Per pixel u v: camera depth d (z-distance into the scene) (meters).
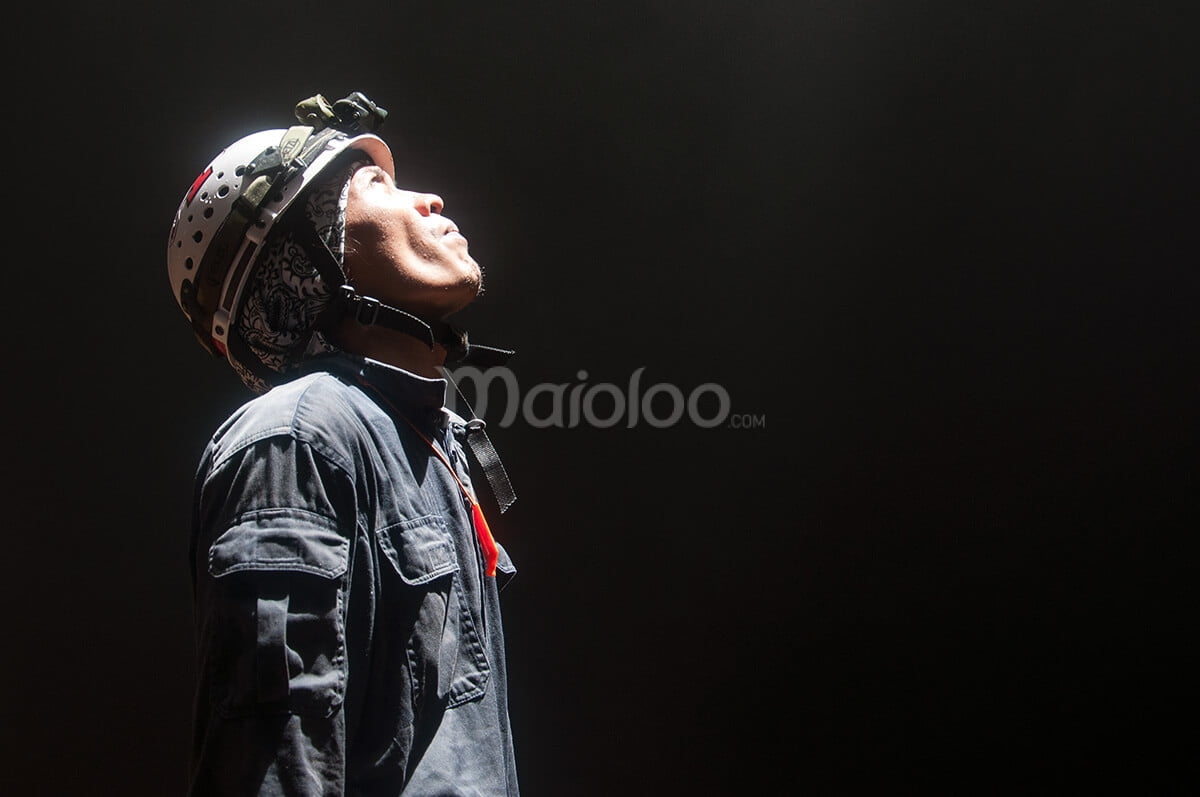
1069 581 4.20
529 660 4.22
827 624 4.24
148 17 4.25
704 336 4.30
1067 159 4.27
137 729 4.20
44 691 4.20
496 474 1.97
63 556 4.24
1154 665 4.16
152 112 4.25
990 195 4.28
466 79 4.29
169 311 4.29
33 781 4.16
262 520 1.35
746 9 4.34
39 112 4.28
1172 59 4.25
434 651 1.47
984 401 4.26
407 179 4.24
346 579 1.39
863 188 4.30
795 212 4.32
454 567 1.55
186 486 4.26
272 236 1.73
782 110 4.33
